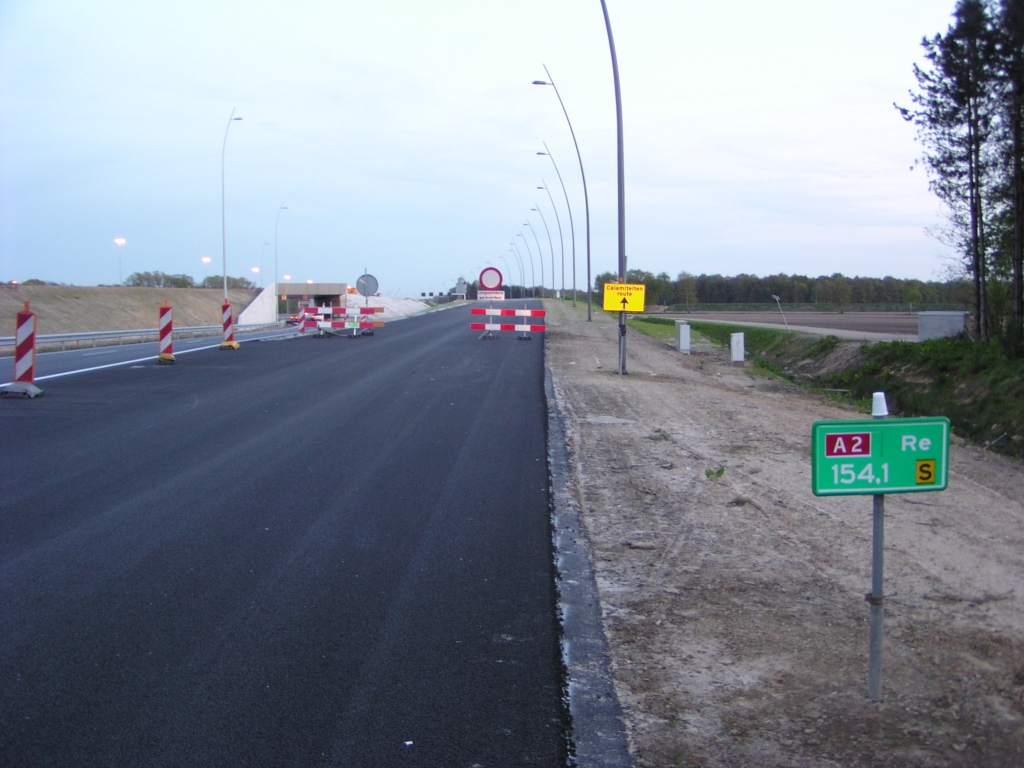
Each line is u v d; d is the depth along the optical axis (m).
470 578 5.93
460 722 3.97
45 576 5.79
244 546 6.54
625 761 3.68
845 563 6.56
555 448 10.77
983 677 4.57
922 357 23.64
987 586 6.20
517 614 5.30
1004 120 23.91
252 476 8.86
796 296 121.75
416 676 4.42
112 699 4.11
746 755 3.75
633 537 7.03
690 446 11.45
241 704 4.09
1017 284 23.80
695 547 6.81
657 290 103.56
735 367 27.58
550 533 7.05
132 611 5.21
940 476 4.07
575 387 17.97
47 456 9.68
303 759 3.63
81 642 4.75
